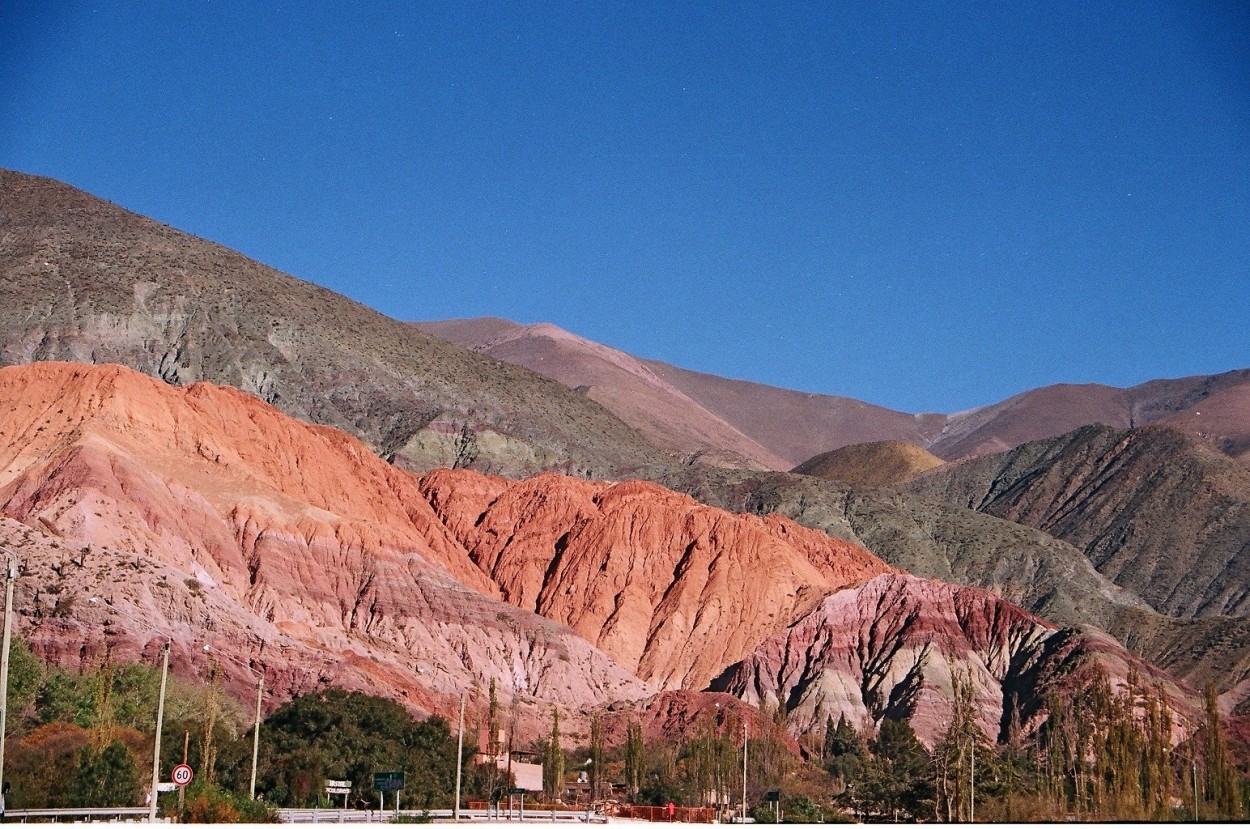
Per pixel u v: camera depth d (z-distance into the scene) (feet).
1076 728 561.84
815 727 628.69
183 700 406.62
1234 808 425.28
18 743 318.45
